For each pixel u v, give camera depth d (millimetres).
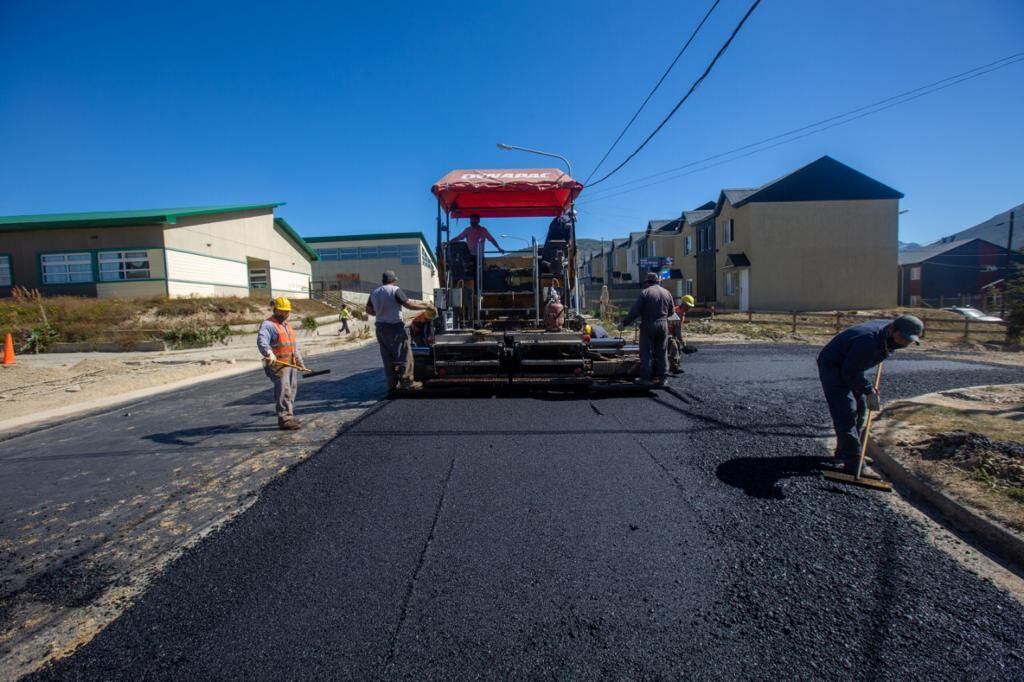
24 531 3795
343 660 2332
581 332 8031
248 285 31484
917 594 2762
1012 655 2324
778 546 3246
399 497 4078
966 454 4297
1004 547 3125
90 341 19125
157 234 24828
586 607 2674
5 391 10406
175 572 3129
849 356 4199
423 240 53719
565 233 8734
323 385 9555
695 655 2330
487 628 2527
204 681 2234
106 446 6055
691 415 6320
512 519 3650
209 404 8445
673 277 39562
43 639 2561
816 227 26984
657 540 3330
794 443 5195
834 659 2305
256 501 4121
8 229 24516
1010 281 16094
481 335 7609
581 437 5488
